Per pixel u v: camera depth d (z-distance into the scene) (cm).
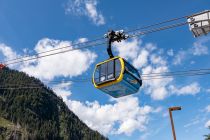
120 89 2184
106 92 2267
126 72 2078
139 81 2214
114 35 2095
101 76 2177
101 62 2211
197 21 1794
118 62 2106
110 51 2156
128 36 2064
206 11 1784
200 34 1838
